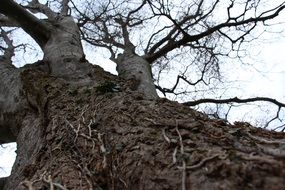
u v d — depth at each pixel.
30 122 3.04
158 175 1.46
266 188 1.08
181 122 1.82
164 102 2.31
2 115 3.67
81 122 2.34
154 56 6.09
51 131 2.45
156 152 1.60
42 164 2.18
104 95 2.62
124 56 5.39
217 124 1.88
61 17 5.41
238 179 1.18
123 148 1.81
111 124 2.13
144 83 4.30
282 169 1.10
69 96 2.86
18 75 3.88
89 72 3.43
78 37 4.82
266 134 1.86
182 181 1.32
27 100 3.24
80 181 1.79
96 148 2.00
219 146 1.48
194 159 1.40
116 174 1.72
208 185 1.24
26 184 1.81
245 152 1.35
